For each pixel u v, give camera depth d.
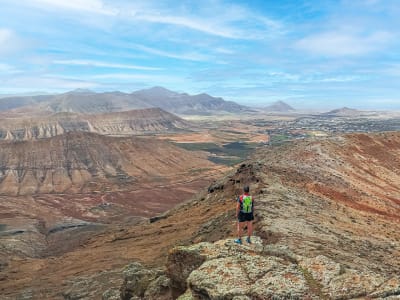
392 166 75.25
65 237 100.94
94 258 60.03
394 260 27.14
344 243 28.41
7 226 111.56
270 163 64.19
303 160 69.12
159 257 42.50
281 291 13.60
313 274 14.99
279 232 26.23
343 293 13.73
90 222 121.69
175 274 17.56
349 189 55.75
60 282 52.03
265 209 32.81
